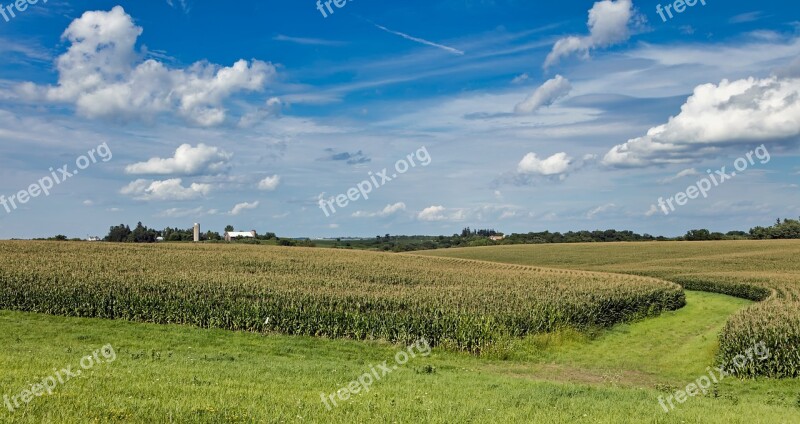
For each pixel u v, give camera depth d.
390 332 25.88
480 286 41.16
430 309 27.14
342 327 26.27
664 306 40.50
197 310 27.75
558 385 16.86
